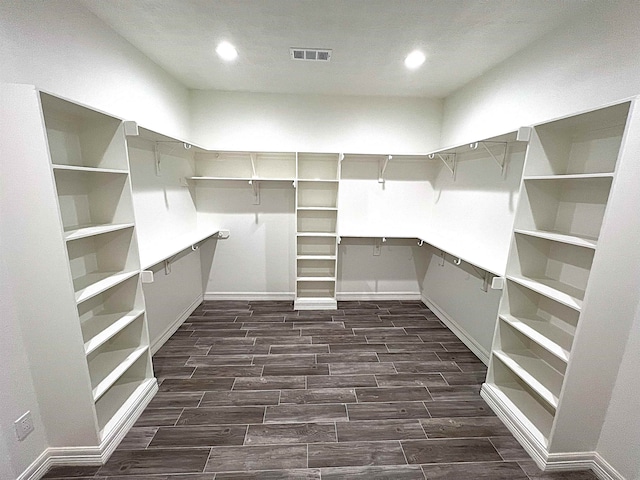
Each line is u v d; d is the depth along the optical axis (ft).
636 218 4.11
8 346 4.15
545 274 6.04
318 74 8.57
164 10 5.53
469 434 5.65
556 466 4.91
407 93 10.18
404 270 12.12
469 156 8.89
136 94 7.14
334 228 11.52
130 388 6.17
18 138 3.84
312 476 4.76
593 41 5.00
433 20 5.74
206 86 9.84
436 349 8.66
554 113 5.87
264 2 5.25
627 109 4.05
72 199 5.24
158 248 8.11
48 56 4.70
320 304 11.25
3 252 4.06
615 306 4.36
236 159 10.85
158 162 8.23
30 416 4.49
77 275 5.42
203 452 5.15
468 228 8.89
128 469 4.81
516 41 6.42
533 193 5.63
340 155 9.81
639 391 4.31
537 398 6.12
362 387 6.93
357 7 5.36
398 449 5.29
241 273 11.76
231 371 7.43
